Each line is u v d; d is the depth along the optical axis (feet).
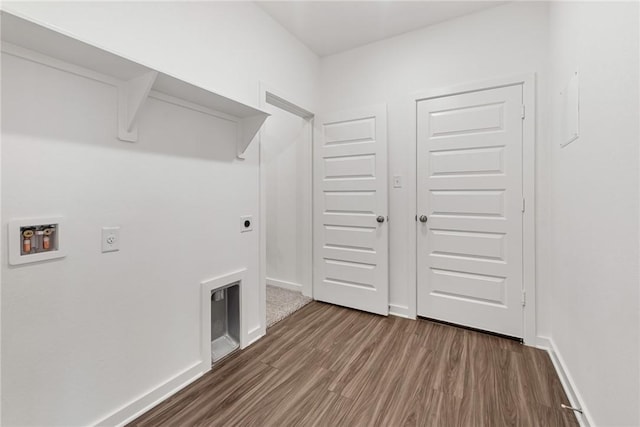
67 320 3.83
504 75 6.99
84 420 4.01
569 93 5.13
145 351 4.75
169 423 4.48
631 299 3.08
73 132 3.82
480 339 7.06
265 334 7.36
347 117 8.97
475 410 4.72
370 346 6.75
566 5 5.29
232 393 5.16
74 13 3.82
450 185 7.70
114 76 4.16
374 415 4.64
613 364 3.48
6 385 3.35
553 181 6.35
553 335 6.31
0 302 3.28
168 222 5.07
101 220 4.14
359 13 7.34
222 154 6.11
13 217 3.33
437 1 6.91
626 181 3.18
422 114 8.04
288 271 10.70
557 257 6.04
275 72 7.62
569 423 4.43
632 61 3.04
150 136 4.75
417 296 8.29
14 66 3.31
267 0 6.81
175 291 5.22
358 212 8.89
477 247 7.42
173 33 5.07
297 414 4.67
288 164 10.54
